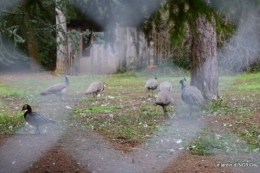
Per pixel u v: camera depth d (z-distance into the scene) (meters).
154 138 9.86
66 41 10.49
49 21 9.75
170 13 5.71
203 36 14.23
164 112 12.62
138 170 7.38
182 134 10.29
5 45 9.82
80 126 11.44
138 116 12.84
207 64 14.31
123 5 6.71
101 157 8.23
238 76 25.88
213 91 14.41
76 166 7.60
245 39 26.50
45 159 8.02
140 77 27.64
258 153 8.52
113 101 16.67
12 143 9.32
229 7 5.46
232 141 9.49
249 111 13.33
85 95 18.62
